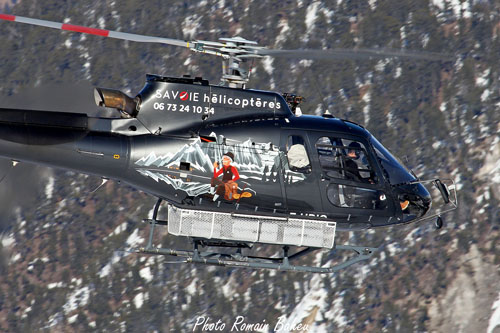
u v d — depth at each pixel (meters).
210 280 170.88
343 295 170.25
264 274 171.38
